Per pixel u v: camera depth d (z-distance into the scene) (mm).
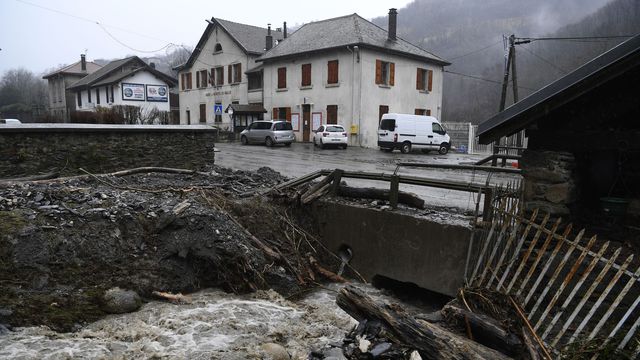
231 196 9906
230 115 35875
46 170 11602
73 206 7543
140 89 44531
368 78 29141
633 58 4922
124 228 7414
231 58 39094
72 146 12039
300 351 5645
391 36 31438
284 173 15211
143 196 8680
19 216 6891
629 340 4645
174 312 6402
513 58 22797
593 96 5605
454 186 8086
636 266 5023
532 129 6059
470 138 28938
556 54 45000
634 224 5609
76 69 59125
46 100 72688
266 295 7422
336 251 9641
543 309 5586
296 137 33000
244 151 24781
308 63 31469
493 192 6766
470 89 57031
